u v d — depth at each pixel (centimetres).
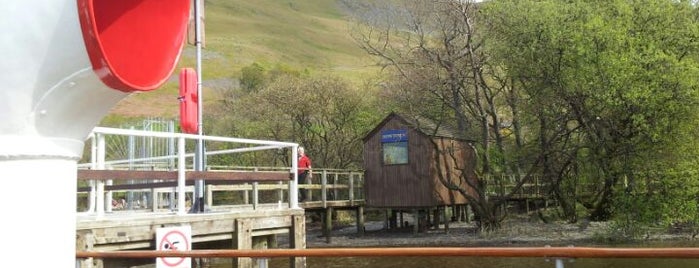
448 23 2780
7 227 266
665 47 2423
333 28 14250
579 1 2466
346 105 3678
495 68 2836
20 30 260
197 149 939
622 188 2462
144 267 820
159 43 298
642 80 2250
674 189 2262
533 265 1656
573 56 2356
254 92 4147
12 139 268
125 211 1155
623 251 273
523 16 2444
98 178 712
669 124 2308
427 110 3138
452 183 2797
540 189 3166
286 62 9956
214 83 7238
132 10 286
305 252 355
